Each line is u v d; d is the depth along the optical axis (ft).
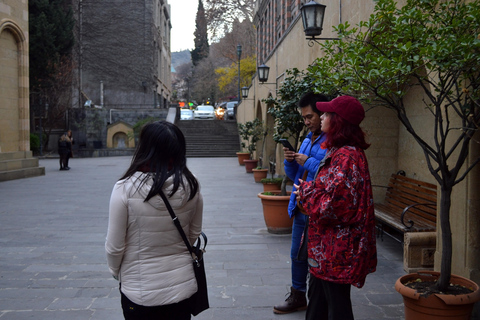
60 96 108.99
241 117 91.91
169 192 7.29
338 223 8.17
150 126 7.58
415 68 9.78
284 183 22.89
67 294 14.58
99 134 114.93
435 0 10.28
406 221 18.72
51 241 21.76
